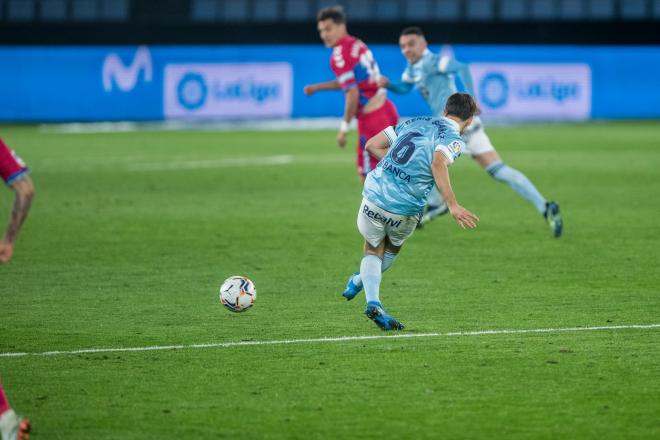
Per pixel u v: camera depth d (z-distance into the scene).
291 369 22.11
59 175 62.31
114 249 37.91
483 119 104.44
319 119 106.31
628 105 103.00
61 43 108.25
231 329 25.81
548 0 114.62
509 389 20.56
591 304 28.42
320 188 56.12
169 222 44.31
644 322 26.23
